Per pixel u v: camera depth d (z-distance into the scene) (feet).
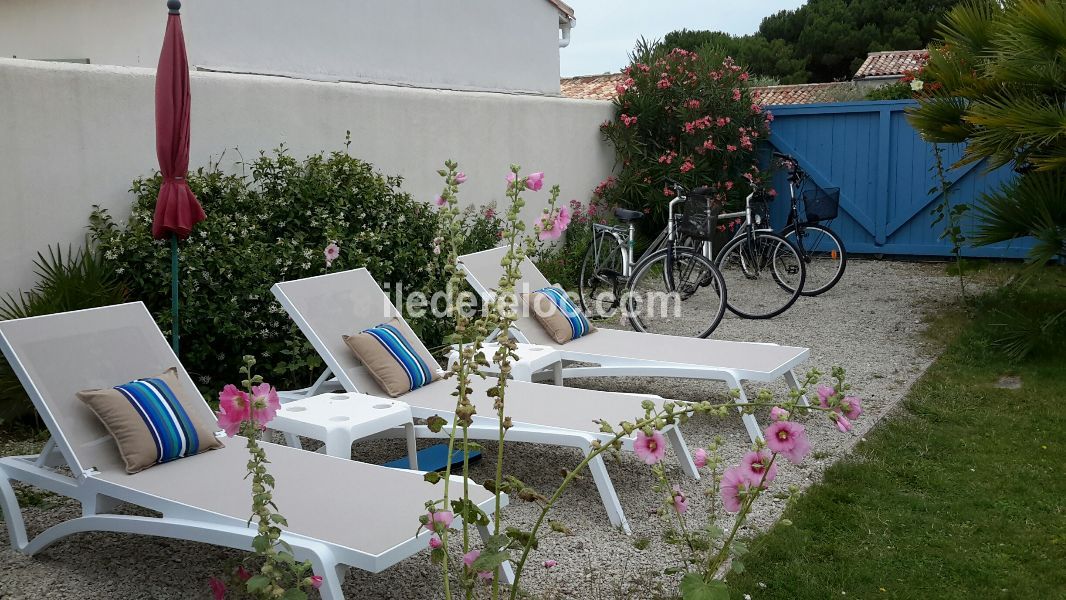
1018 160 24.93
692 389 21.53
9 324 12.46
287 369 19.85
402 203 23.45
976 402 19.53
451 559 12.30
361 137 26.03
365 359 16.74
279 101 23.41
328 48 30.60
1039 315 26.00
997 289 30.22
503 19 39.01
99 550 12.60
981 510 13.91
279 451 13.15
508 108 31.89
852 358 23.48
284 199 21.21
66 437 12.10
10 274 18.01
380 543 9.94
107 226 19.19
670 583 11.70
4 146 17.78
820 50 127.13
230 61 27.35
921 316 27.99
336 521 10.55
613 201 37.29
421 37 34.55
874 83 94.68
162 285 18.65
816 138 39.73
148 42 27.12
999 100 24.59
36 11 29.45
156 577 11.76
